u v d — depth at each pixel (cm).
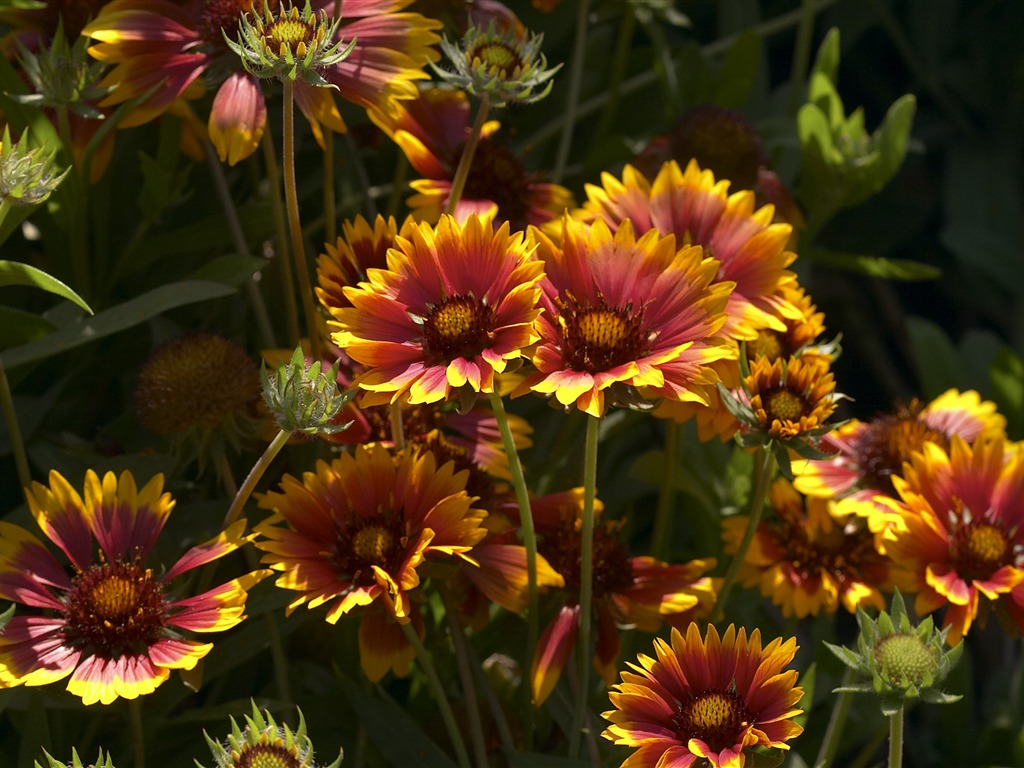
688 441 146
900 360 203
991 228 189
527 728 134
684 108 159
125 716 131
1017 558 133
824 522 138
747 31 157
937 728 161
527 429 137
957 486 134
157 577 131
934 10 197
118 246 150
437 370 122
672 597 132
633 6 157
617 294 125
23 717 131
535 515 134
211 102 144
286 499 127
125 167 150
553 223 135
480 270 123
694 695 119
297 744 120
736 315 130
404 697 144
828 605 137
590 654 133
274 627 133
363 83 132
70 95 133
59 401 146
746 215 134
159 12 134
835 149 154
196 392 130
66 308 139
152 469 134
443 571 127
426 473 128
